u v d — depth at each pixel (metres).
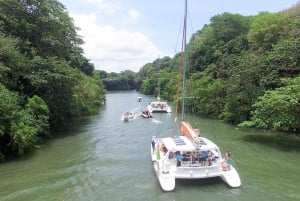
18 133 24.80
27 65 31.86
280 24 49.59
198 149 19.20
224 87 48.50
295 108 27.64
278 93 28.89
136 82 180.12
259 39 51.16
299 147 27.83
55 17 38.38
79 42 44.84
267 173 20.91
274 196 16.95
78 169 22.44
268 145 28.77
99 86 82.62
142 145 30.09
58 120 37.75
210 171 18.27
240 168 22.03
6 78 28.62
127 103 87.00
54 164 23.64
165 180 17.81
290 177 20.08
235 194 17.22
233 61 54.50
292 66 34.56
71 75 35.03
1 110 24.48
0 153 24.34
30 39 36.56
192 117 51.59
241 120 40.50
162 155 20.66
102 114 57.50
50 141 31.88
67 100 39.09
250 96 38.41
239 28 72.88
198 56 73.19
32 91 33.62
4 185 19.30
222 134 34.56
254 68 37.75
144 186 18.81
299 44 34.66
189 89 57.78
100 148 28.81
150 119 49.53
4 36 30.64
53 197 17.38
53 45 37.97
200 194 17.23
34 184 19.42
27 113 28.08
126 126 42.06
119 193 17.75
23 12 35.44
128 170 22.11
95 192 18.00
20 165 23.39
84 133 36.59
